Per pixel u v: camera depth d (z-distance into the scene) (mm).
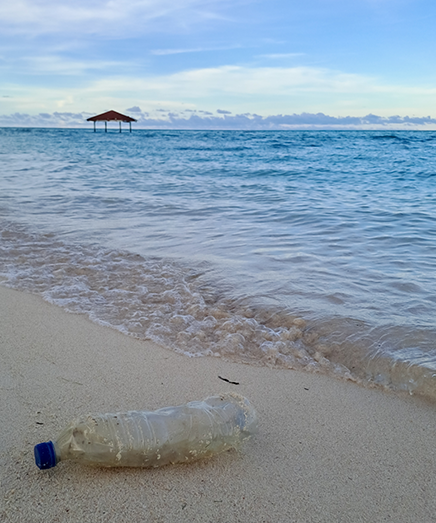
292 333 899
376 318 943
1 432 579
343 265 1299
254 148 8102
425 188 3045
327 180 3535
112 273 1237
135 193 2688
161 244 1536
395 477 531
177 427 532
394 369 772
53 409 638
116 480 499
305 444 587
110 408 646
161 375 752
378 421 647
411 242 1556
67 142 10477
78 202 2332
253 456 557
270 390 725
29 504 463
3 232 1651
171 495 484
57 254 1393
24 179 3330
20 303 1042
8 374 739
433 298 1048
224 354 833
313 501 488
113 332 907
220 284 1155
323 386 742
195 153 6832
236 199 2494
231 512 466
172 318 956
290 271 1247
